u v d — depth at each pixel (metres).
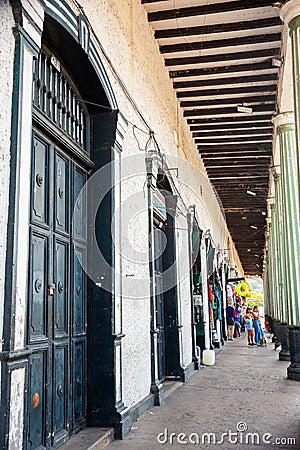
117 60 5.34
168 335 8.10
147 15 7.36
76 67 4.36
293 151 8.91
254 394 6.58
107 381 4.50
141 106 6.38
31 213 3.58
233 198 17.39
